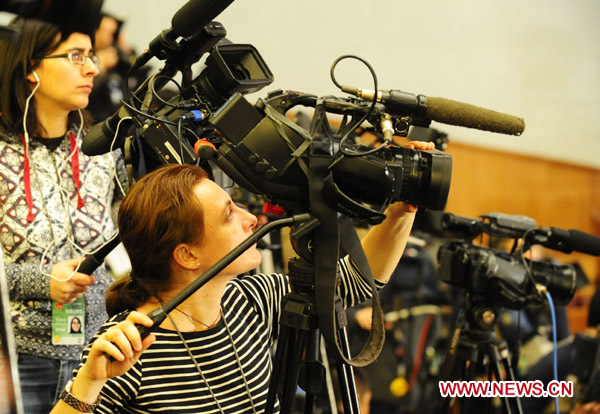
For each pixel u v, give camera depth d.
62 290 1.88
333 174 1.30
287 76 4.23
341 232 1.33
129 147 1.63
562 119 5.13
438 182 1.36
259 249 2.35
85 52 2.01
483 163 4.96
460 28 4.72
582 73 5.14
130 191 1.38
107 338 1.16
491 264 2.09
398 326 3.20
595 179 5.28
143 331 1.18
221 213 1.38
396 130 1.41
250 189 1.33
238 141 1.30
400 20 4.53
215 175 2.23
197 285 1.20
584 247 2.13
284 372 1.38
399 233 1.59
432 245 3.25
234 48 1.63
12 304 1.93
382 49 4.49
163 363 1.40
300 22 4.24
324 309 1.27
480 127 1.42
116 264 2.60
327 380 2.26
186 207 1.35
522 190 5.07
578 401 2.63
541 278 2.15
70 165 2.08
